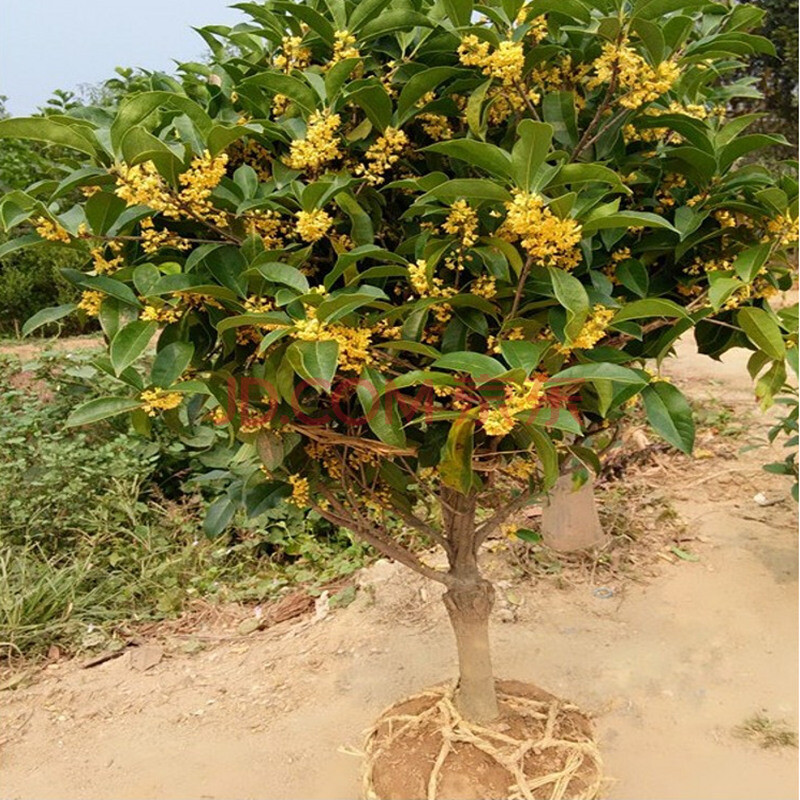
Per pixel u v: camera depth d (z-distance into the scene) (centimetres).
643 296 157
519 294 146
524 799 184
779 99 902
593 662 285
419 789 191
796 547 346
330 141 149
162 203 139
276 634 324
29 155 351
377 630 313
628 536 364
